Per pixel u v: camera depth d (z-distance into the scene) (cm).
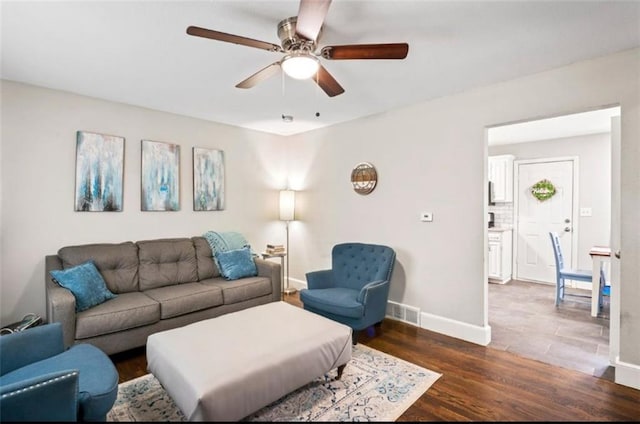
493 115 281
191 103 334
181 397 163
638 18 181
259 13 180
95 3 169
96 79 271
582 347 282
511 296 443
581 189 488
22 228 280
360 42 211
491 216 572
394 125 353
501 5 171
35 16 180
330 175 424
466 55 228
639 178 216
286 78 269
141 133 345
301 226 467
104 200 319
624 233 223
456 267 307
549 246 517
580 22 186
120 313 251
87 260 288
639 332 217
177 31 197
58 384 134
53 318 227
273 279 356
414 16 181
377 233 372
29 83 280
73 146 304
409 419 187
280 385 180
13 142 275
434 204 322
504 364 252
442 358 263
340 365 221
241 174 433
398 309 350
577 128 439
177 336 208
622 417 189
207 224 399
